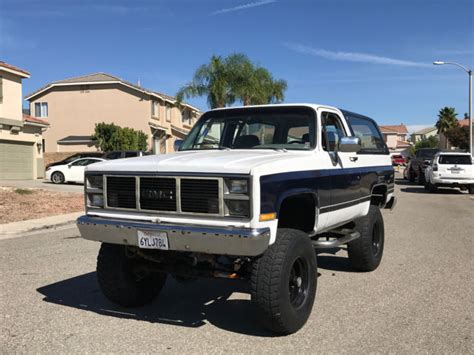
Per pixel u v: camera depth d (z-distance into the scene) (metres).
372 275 6.91
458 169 20.88
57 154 37.47
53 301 5.75
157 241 4.51
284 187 4.56
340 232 6.54
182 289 6.29
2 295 5.97
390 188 8.04
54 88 40.12
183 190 4.46
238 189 4.25
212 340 4.54
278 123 5.81
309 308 4.82
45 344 4.44
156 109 41.28
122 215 4.82
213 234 4.23
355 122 6.86
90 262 7.75
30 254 8.40
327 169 5.51
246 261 4.74
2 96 24.92
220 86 30.42
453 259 7.86
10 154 25.94
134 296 5.39
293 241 4.53
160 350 4.31
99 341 4.51
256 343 4.46
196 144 6.17
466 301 5.65
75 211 14.52
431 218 13.00
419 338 4.55
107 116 39.66
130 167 4.77
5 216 13.05
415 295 5.91
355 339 4.53
